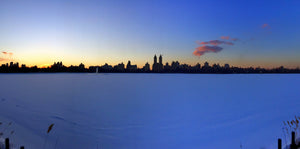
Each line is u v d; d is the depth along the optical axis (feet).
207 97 68.59
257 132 24.70
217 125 32.81
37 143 23.97
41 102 57.41
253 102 55.83
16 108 48.49
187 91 87.45
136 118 39.55
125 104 55.77
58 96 70.54
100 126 33.65
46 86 109.81
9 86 109.50
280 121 30.76
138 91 87.04
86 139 27.25
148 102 59.16
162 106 53.26
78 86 111.34
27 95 72.33
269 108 45.29
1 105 52.34
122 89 95.40
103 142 26.00
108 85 118.73
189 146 23.45
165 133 30.04
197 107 51.24
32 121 36.04
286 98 61.52
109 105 54.29
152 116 41.73
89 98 65.98
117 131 31.27
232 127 30.30
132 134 29.55
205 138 26.02
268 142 19.88
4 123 32.86
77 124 35.06
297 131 20.76
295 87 103.55
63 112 44.75
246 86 110.73
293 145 13.69
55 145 24.31
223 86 111.96
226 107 49.93
